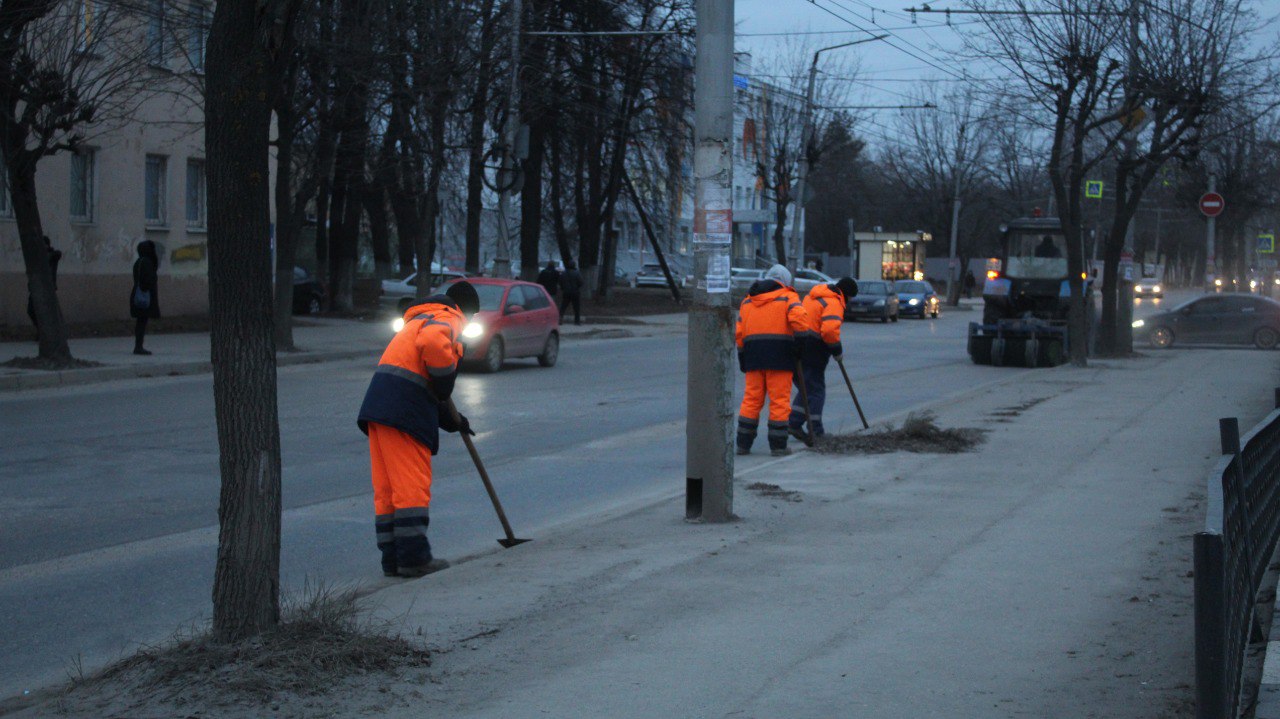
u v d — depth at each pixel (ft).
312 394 58.49
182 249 98.27
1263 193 146.82
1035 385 63.93
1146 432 43.37
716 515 28.12
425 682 16.69
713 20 27.04
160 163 96.37
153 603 22.16
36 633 20.27
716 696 16.15
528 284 77.36
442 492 34.19
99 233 89.40
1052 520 27.86
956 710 15.46
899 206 282.77
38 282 61.16
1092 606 20.39
